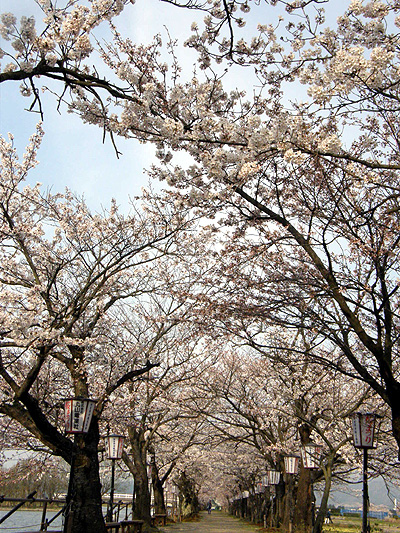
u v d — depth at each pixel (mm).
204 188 7469
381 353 6723
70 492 9266
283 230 9016
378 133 8188
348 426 12836
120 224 11961
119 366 12453
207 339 13008
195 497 44188
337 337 7750
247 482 34062
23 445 13383
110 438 12867
